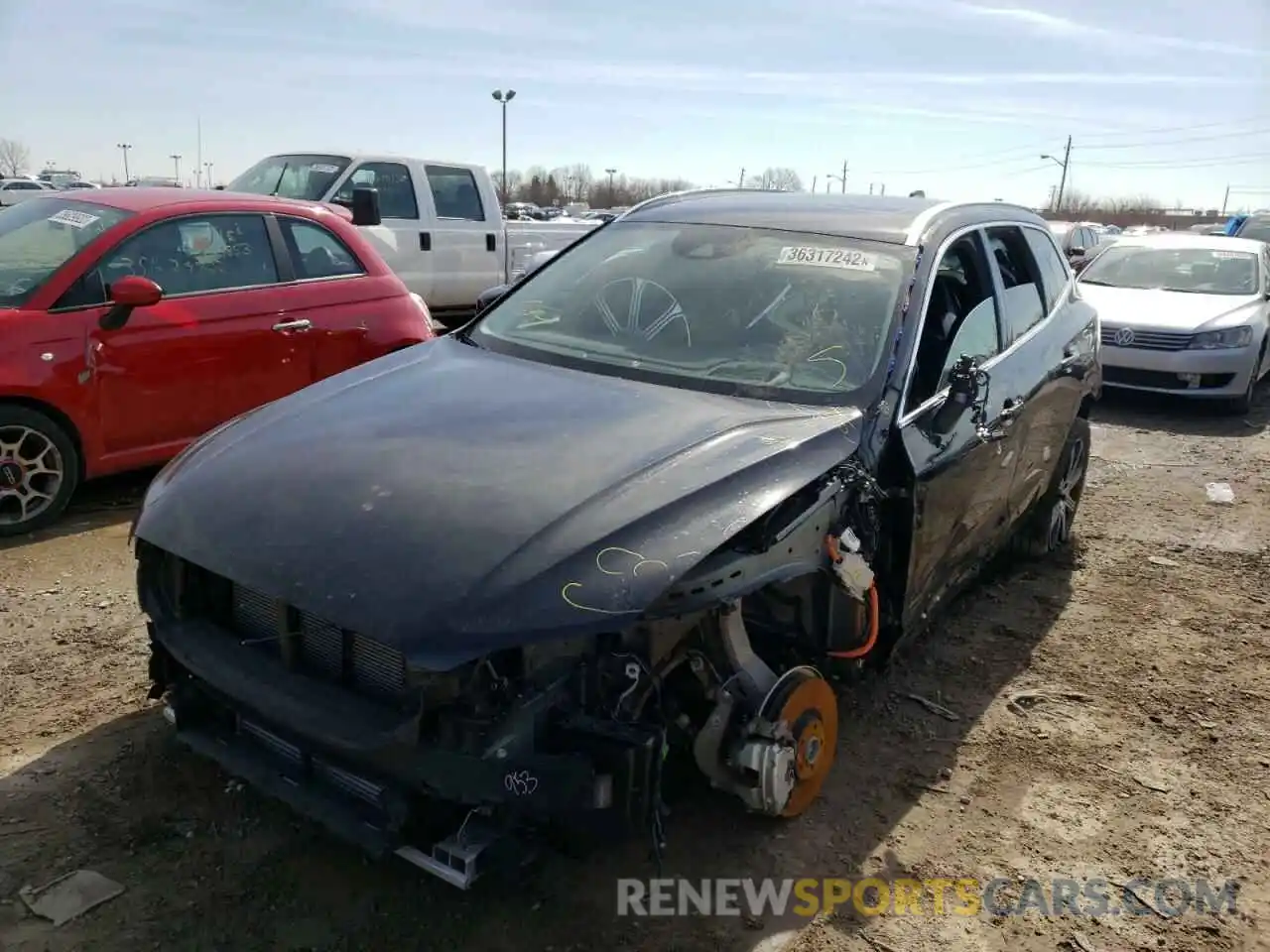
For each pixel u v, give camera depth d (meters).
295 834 3.06
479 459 2.84
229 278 6.07
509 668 2.43
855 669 3.44
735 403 3.34
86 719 3.63
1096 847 3.28
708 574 2.64
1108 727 4.02
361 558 2.51
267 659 2.77
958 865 3.16
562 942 2.72
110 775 3.29
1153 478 7.65
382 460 2.87
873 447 3.30
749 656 3.00
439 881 2.91
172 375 5.73
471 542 2.50
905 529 3.40
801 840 3.21
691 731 2.93
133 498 6.05
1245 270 10.84
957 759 3.74
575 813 2.44
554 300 4.17
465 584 2.39
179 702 2.95
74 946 2.61
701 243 4.16
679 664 2.89
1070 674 4.44
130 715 3.66
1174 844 3.32
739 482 2.83
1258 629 4.98
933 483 3.49
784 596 3.20
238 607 2.87
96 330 5.43
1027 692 4.26
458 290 11.32
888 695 4.18
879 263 3.82
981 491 4.05
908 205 4.35
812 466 3.01
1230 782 3.68
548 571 2.43
